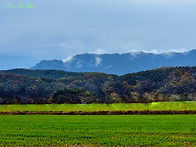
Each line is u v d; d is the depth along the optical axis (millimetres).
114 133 64688
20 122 86750
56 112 115000
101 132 66125
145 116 98250
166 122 81438
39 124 81625
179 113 106188
